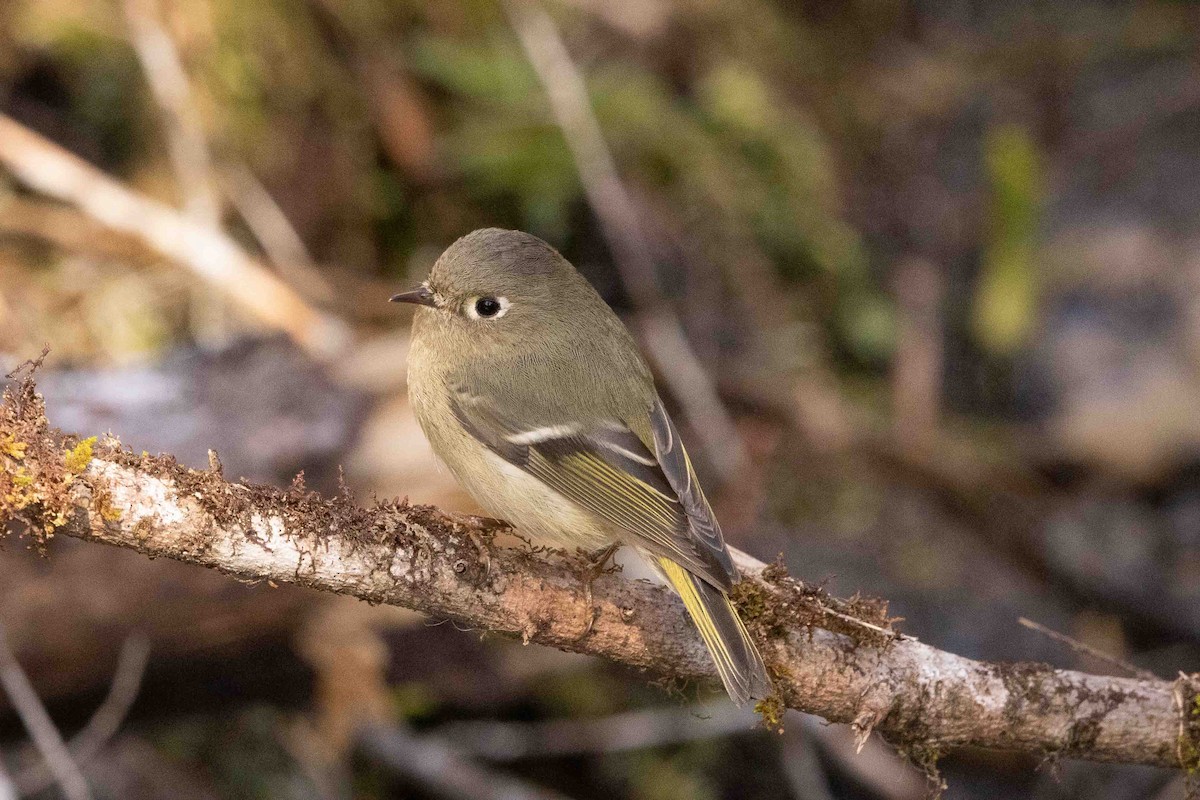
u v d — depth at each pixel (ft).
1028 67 50.55
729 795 34.71
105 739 27.99
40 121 35.12
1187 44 51.57
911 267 45.21
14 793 27.27
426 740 32.60
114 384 28.76
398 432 28.25
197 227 33.50
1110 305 46.39
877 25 50.42
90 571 26.05
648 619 19.84
